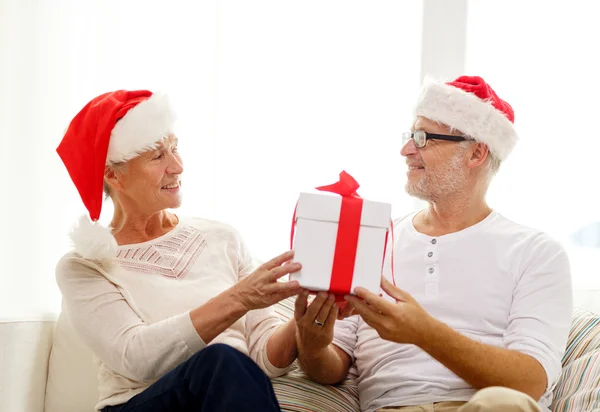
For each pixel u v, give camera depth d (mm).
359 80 2484
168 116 1788
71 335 2000
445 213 1879
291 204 2447
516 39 2574
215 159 2402
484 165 1869
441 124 1835
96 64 2322
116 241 1836
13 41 2270
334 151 2475
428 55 2529
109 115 1764
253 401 1410
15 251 2285
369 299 1496
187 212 2395
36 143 2295
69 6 2301
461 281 1805
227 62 2402
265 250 2439
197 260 1879
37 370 1976
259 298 1583
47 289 2311
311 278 1521
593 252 2600
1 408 1836
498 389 1325
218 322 1627
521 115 2582
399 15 2500
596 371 1760
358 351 1912
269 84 2434
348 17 2475
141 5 2342
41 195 2303
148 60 2352
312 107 2461
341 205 1521
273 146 2439
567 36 2584
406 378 1769
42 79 2293
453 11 2541
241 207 2430
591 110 2594
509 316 1773
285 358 1815
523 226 1856
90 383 1983
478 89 1900
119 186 1821
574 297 2291
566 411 1748
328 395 1809
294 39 2445
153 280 1797
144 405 1567
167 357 1646
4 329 1883
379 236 1525
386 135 2492
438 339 1564
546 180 2594
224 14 2396
